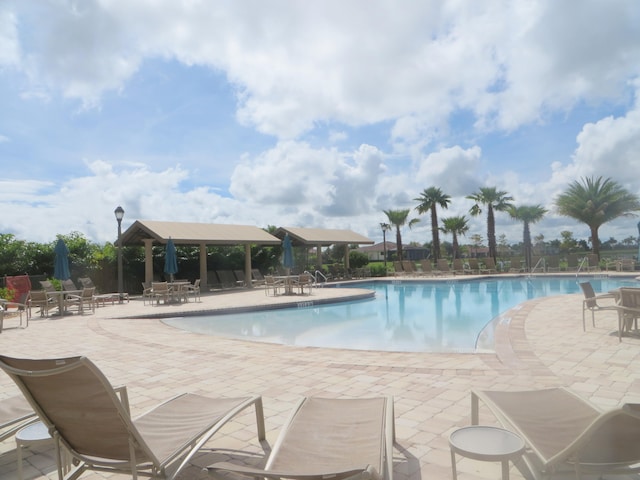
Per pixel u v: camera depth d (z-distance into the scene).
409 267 28.88
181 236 19.77
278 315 13.52
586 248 32.88
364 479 1.70
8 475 3.09
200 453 3.33
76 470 2.53
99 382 2.18
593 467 2.20
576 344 6.77
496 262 30.61
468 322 11.90
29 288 16.89
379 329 11.07
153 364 6.35
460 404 4.27
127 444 2.36
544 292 19.22
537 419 2.66
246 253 23.62
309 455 2.34
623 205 28.83
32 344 8.39
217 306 14.10
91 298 14.02
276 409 4.29
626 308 6.91
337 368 5.82
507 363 5.75
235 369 5.92
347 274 26.80
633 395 4.35
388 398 3.20
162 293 15.35
